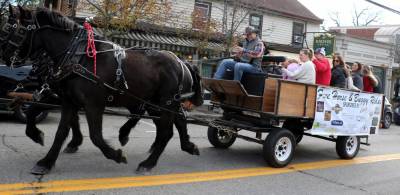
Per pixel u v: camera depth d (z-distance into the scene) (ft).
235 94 28.17
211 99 30.89
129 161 24.58
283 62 31.71
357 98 31.22
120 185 19.98
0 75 33.06
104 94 20.75
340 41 85.61
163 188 20.24
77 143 24.99
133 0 52.42
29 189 18.13
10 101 26.35
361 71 39.19
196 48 62.13
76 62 20.10
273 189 21.98
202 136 36.81
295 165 28.07
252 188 21.75
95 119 20.51
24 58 20.88
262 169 25.93
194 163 25.81
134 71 21.61
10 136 28.53
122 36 55.77
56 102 23.29
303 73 28.40
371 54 91.35
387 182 25.57
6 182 18.75
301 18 82.64
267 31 79.30
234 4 65.26
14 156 23.09
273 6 80.79
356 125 31.55
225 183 22.18
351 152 32.01
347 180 25.36
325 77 31.09
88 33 20.81
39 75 21.06
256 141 26.96
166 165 24.61
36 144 26.48
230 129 27.71
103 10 51.85
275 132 26.45
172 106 23.48
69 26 20.81
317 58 31.27
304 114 27.58
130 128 26.35
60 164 22.40
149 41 58.70
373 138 46.21
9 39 20.31
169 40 61.16
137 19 54.80
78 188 18.90
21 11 20.44
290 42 82.74
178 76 23.58
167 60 23.12
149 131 36.73
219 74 29.55
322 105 28.68
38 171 20.24
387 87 94.99
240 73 27.89
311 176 25.52
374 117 33.19
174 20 65.26
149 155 25.18
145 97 22.57
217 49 61.82
